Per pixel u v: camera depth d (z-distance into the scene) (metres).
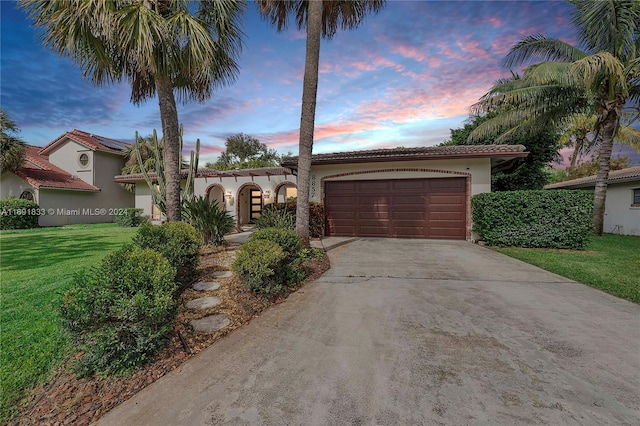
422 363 2.64
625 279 5.31
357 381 2.38
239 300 4.29
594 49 10.73
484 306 4.04
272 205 11.47
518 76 12.66
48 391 2.33
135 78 7.90
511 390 2.25
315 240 10.38
